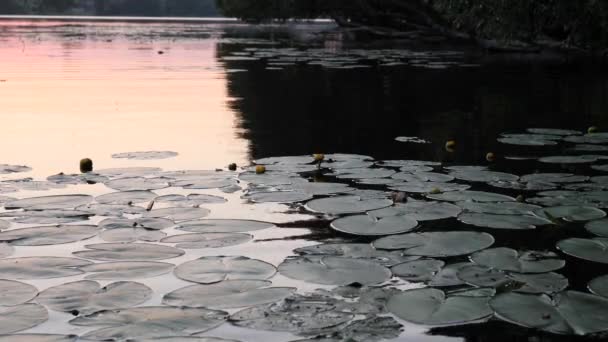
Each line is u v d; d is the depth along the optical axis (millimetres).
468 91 13664
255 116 10195
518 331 3111
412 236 4422
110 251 4078
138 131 8703
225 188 5730
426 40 34094
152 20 82188
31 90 13008
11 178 6086
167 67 18906
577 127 9508
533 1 22375
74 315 3186
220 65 19828
